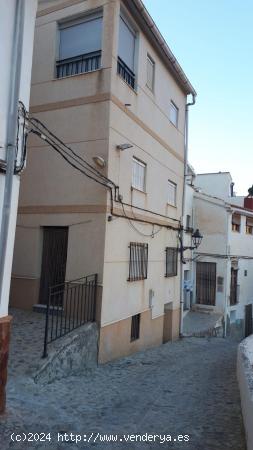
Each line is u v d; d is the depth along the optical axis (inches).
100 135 358.0
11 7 196.7
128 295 397.7
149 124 451.5
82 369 306.3
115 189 364.8
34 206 389.7
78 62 385.4
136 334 426.6
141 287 432.5
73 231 364.8
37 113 393.1
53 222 377.4
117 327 371.6
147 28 420.8
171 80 526.0
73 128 372.5
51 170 382.9
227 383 295.4
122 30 390.0
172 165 533.0
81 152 365.7
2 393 186.2
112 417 210.8
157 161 477.7
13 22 198.1
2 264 187.2
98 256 349.7
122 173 382.0
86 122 366.0
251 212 835.4
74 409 215.2
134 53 417.7
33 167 392.8
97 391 257.4
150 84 457.7
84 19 385.4
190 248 588.7
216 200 754.8
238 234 804.6
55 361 262.8
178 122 559.8
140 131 424.8
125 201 389.1
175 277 550.3
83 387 261.3
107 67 360.8
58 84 386.0
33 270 387.9
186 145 584.1
